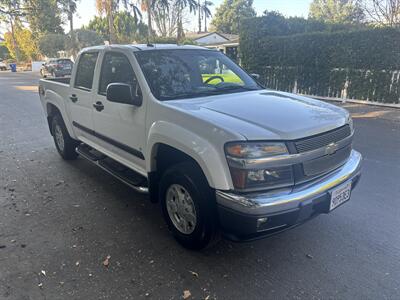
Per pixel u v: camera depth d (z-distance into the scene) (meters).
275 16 14.81
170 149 3.14
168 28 37.66
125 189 4.56
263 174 2.51
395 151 6.00
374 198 4.11
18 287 2.66
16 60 55.94
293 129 2.63
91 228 3.55
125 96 3.29
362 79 11.41
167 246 3.21
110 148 4.22
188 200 2.99
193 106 3.05
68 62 27.50
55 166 5.50
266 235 2.63
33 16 31.64
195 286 2.66
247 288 2.63
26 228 3.56
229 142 2.50
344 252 3.07
